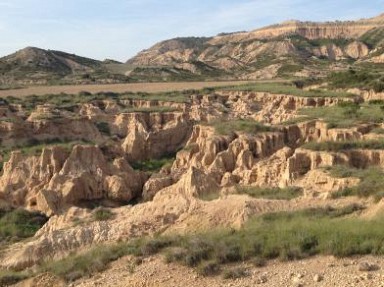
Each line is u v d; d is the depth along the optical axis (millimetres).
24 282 25062
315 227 25172
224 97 110688
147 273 22016
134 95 111250
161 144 77062
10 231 44094
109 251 25766
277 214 31688
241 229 28156
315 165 50094
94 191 52125
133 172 57531
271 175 50594
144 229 32500
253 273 20672
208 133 66875
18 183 53750
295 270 20328
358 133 59656
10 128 73062
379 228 23609
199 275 21062
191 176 45156
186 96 109688
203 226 31766
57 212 48438
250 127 66500
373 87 98500
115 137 81438
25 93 120812
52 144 69250
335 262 20531
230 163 58281
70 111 91562
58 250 30750
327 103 92188
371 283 18141
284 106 96000
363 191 35969
